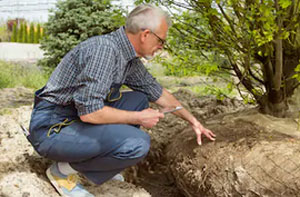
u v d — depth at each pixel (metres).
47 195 2.44
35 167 2.75
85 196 2.53
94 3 7.79
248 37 3.09
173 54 3.62
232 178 2.54
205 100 5.01
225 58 3.54
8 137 3.24
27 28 17.52
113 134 2.29
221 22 3.19
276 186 2.33
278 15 2.76
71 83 2.28
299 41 3.19
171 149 3.36
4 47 14.05
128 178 3.38
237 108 4.57
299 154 2.49
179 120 4.44
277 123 3.10
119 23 3.62
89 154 2.32
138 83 2.73
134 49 2.31
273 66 3.22
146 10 2.25
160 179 3.62
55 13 8.02
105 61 2.19
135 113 2.32
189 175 2.86
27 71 8.17
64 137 2.33
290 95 3.32
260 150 2.61
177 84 7.63
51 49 8.13
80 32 7.89
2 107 5.03
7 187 2.38
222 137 2.96
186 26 3.47
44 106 2.36
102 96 2.21
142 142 2.34
